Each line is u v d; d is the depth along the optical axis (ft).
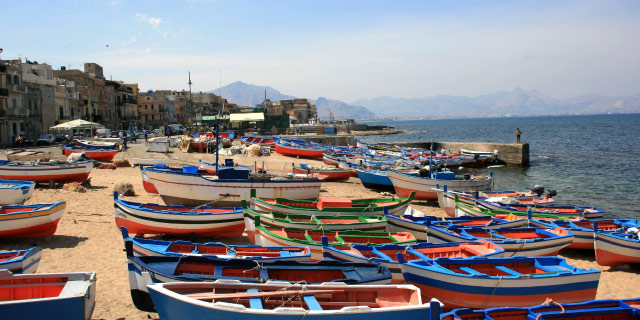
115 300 35.68
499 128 571.28
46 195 75.00
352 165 120.98
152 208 55.26
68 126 160.15
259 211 53.16
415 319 25.26
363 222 52.44
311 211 58.54
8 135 190.19
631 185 117.29
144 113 352.90
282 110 516.32
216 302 25.39
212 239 55.01
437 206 87.40
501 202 74.08
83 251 47.55
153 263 31.60
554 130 460.55
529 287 34.19
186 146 151.64
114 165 112.47
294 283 29.07
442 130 545.03
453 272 34.01
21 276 27.43
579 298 35.63
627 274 49.03
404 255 41.14
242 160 137.08
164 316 26.32
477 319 27.78
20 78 200.23
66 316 24.75
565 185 118.62
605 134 367.45
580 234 55.01
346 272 32.78
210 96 479.41
